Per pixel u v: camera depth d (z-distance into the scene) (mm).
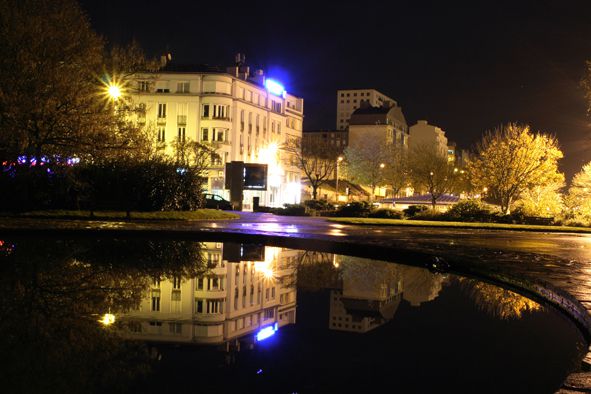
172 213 33531
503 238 28672
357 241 20531
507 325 10000
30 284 12055
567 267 14500
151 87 35406
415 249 18125
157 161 34469
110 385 6285
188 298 11852
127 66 30781
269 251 20547
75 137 25672
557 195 59594
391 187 110312
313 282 14336
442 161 85312
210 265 16594
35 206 28625
